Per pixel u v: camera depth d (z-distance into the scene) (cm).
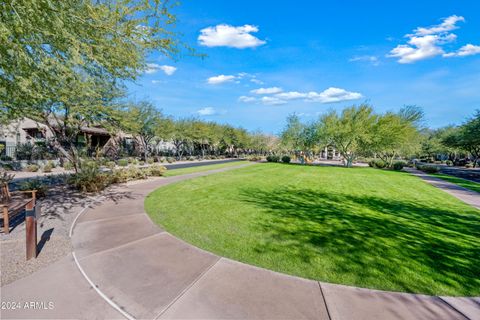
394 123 2559
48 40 414
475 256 404
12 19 340
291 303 259
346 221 582
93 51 483
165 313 241
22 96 528
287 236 471
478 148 3183
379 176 1734
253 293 277
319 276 322
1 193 647
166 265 342
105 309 247
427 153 5181
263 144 5528
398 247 433
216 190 973
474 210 748
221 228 509
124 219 564
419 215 666
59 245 409
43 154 2025
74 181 943
